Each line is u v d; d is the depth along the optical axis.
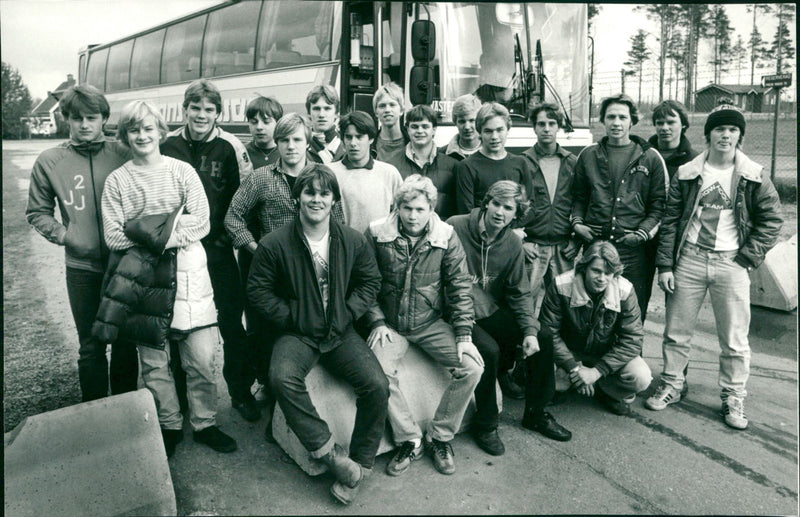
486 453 3.29
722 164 3.56
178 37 8.20
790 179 8.09
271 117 3.84
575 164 4.04
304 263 2.91
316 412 2.82
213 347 3.17
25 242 8.30
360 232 3.33
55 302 5.86
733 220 3.54
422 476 3.07
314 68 6.00
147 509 2.66
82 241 3.12
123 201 2.99
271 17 6.61
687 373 4.43
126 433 2.80
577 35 6.19
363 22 5.57
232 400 3.59
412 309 3.23
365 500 2.87
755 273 5.88
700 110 9.71
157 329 2.94
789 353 4.81
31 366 4.36
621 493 2.95
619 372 3.63
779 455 3.31
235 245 3.34
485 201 3.27
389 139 4.05
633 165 3.77
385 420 3.12
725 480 3.07
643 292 3.94
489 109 3.77
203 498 2.85
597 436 3.49
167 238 2.89
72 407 2.85
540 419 3.48
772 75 8.27
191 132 3.45
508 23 5.83
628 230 3.81
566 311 3.57
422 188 3.02
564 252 4.12
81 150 3.15
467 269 3.26
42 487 2.58
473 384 3.06
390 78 5.51
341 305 2.95
